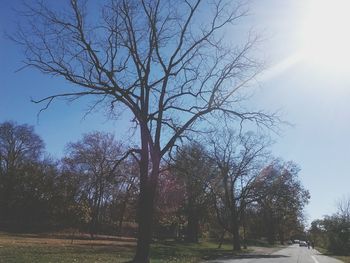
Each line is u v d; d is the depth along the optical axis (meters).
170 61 25.67
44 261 22.97
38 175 81.25
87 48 24.50
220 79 26.33
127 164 49.94
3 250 27.39
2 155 84.50
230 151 57.22
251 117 26.86
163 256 34.81
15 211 79.00
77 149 79.31
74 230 68.88
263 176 60.25
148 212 25.16
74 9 24.19
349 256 57.38
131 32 25.33
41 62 24.36
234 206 60.97
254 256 46.28
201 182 55.91
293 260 40.62
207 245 68.06
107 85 24.97
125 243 52.00
